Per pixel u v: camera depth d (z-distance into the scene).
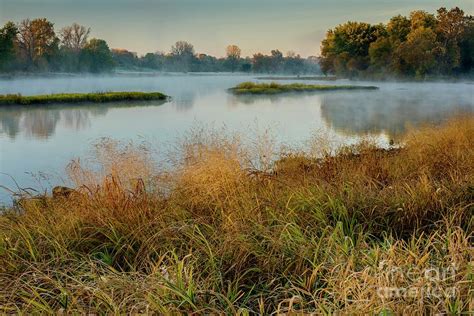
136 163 5.21
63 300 2.60
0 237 3.53
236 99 32.59
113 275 2.80
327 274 2.72
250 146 6.12
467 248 2.74
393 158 6.43
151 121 18.59
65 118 20.33
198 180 4.56
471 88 47.09
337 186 4.45
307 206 3.89
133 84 57.84
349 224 3.64
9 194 6.81
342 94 38.94
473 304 2.23
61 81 59.97
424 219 3.69
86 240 3.57
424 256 2.66
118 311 2.35
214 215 4.00
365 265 2.76
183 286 2.54
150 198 4.43
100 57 75.44
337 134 13.56
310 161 6.34
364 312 2.21
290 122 17.50
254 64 116.75
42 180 7.95
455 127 7.89
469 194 4.01
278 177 5.07
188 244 3.31
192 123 17.22
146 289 2.50
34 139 14.00
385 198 3.99
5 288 2.79
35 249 3.34
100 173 5.23
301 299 2.41
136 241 3.53
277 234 3.35
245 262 3.08
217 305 2.58
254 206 3.97
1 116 21.44
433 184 4.36
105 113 22.50
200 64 120.81
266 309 2.67
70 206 4.43
